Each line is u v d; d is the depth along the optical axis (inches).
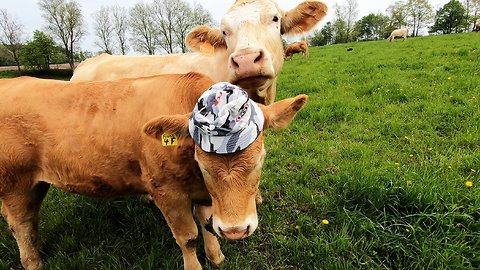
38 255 58.8
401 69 206.8
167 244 61.7
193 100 46.5
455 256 48.9
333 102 130.9
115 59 93.2
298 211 67.6
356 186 66.1
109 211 71.0
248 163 36.3
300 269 53.9
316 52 435.5
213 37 73.3
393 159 84.4
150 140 44.9
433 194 59.9
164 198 48.0
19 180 52.8
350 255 53.8
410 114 112.7
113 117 48.6
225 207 37.1
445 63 200.8
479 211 57.1
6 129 50.4
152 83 50.1
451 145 86.3
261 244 60.6
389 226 57.5
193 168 44.6
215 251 55.1
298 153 93.3
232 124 34.9
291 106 39.2
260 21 63.5
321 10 70.6
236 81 57.5
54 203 77.8
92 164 49.4
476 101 113.7
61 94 51.4
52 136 49.9
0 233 68.4
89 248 62.1
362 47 439.5
